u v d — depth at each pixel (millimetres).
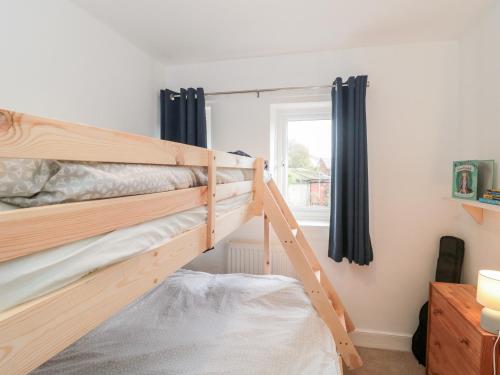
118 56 2053
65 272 478
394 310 2258
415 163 2180
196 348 1200
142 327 1389
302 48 2258
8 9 1354
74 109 1715
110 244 571
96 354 1199
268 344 1230
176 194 803
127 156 598
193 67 2561
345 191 2197
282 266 2395
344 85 2189
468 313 1368
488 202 1531
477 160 1697
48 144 426
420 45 2146
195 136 2441
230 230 1218
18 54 1403
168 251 769
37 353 427
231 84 2488
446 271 2018
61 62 1624
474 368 1247
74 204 484
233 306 1573
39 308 430
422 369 1987
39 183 470
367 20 1858
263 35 2062
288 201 2609
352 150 2113
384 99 2207
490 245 1692
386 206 2234
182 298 1688
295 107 2508
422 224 2188
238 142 2500
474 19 1832
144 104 2346
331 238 2240
